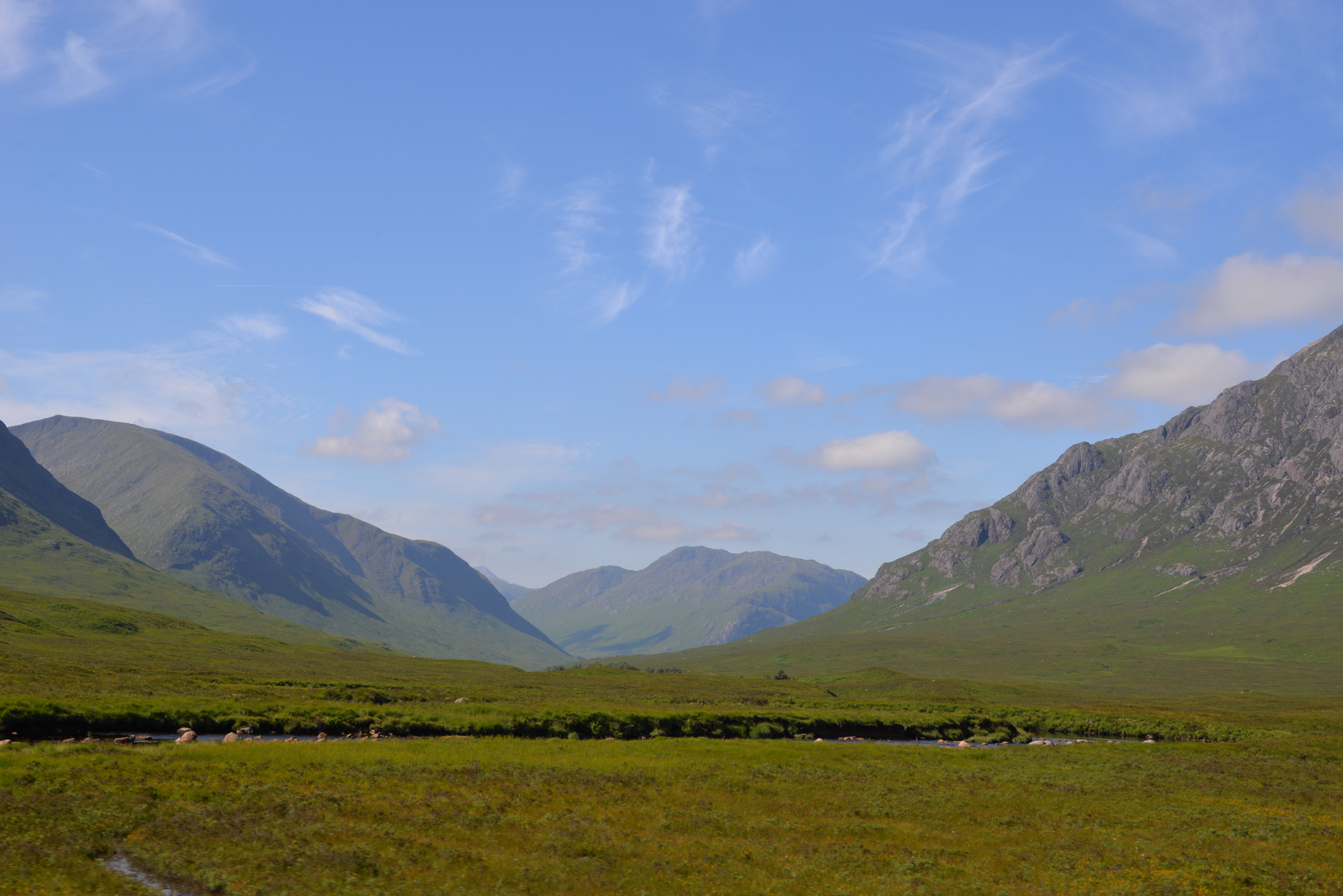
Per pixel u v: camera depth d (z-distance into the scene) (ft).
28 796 125.49
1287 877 111.86
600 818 135.23
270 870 99.91
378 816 127.85
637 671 630.33
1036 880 108.99
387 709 283.38
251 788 139.85
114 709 228.63
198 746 182.80
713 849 118.93
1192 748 268.00
